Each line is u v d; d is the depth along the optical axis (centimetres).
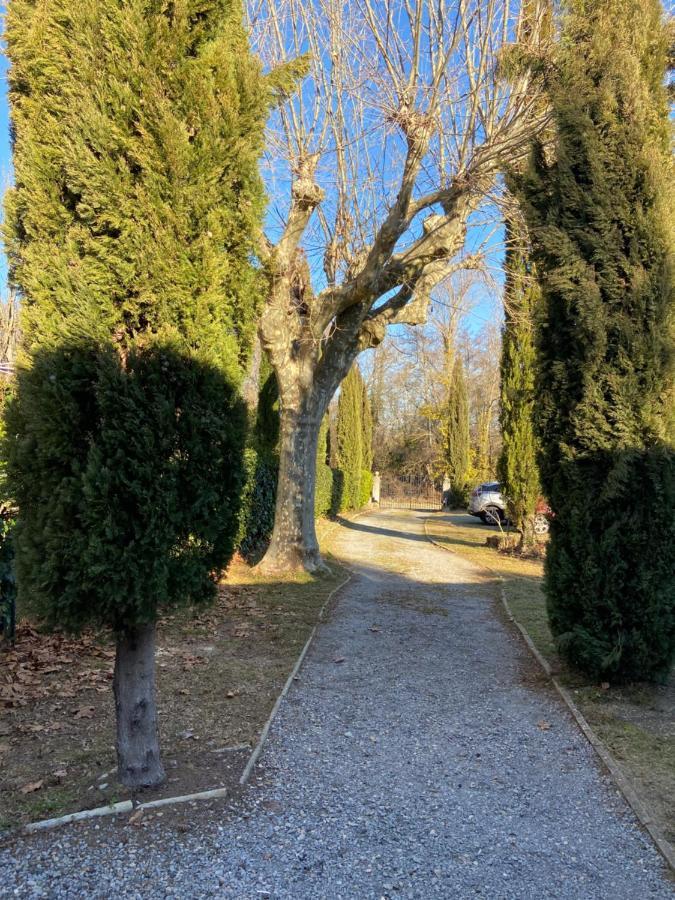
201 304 278
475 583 956
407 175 718
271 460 1183
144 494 255
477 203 907
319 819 273
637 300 435
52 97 261
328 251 965
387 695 446
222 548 301
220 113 286
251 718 388
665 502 436
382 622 674
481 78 748
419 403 4178
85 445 255
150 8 269
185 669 482
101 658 505
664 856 251
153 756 296
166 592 268
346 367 937
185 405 273
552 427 480
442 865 243
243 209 299
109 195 257
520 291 1255
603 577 445
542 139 517
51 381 246
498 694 454
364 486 3120
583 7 468
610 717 402
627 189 441
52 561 246
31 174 261
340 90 821
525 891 229
